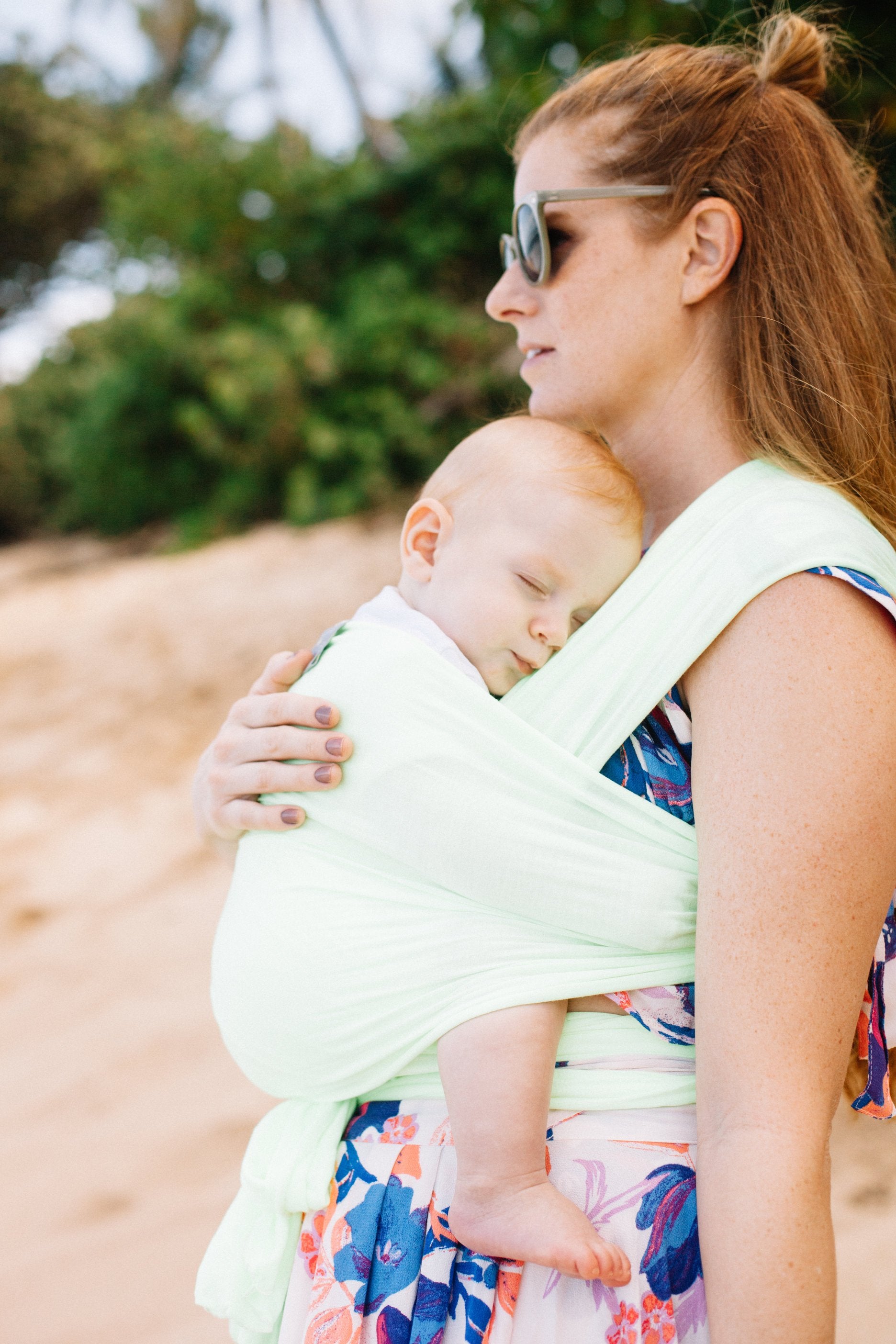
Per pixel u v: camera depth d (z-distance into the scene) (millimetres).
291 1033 1134
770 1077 933
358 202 10008
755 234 1236
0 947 4660
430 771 1091
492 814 1073
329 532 9633
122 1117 3414
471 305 10000
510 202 9422
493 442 1302
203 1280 1176
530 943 1074
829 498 1106
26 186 18641
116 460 11695
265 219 10516
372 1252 1075
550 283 1315
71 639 8938
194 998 4047
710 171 1252
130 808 5871
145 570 10625
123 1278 2727
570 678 1143
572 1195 1038
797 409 1186
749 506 1105
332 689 1169
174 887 4988
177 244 10930
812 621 1008
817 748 970
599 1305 1009
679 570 1111
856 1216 2395
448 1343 1026
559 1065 1084
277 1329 1203
